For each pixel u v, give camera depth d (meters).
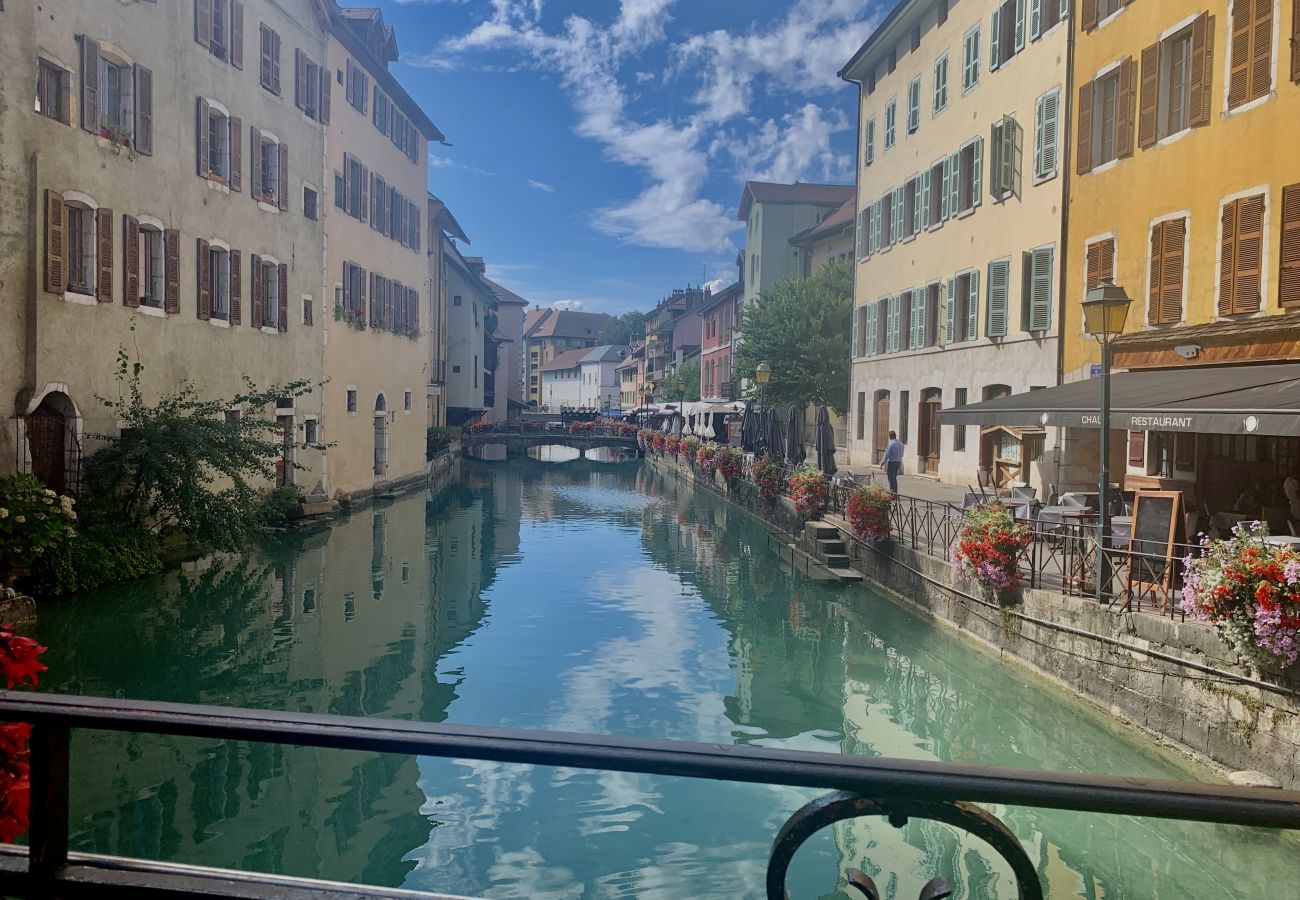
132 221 17.33
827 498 21.45
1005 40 22.31
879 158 31.75
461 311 65.75
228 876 1.71
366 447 31.66
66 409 15.79
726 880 6.54
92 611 13.87
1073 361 19.16
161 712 1.64
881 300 31.25
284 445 19.30
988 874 6.55
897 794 1.42
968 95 24.44
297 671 11.69
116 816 7.31
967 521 12.69
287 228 24.66
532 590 17.72
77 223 16.12
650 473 52.94
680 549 23.28
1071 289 19.19
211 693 10.57
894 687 11.43
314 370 26.47
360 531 25.03
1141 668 9.06
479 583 18.30
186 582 16.58
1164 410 10.58
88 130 16.03
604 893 6.32
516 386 101.50
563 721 10.11
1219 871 6.55
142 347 17.83
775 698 10.99
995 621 12.27
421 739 1.54
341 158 28.94
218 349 20.97
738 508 31.94
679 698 11.02
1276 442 13.42
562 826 7.38
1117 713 9.43
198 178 19.98
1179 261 15.53
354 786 8.08
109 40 16.62
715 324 65.38
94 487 15.84
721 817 7.60
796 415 28.84
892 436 22.45
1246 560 7.63
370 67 31.20
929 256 27.05
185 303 19.48
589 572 19.83
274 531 22.88
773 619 15.29
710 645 13.58
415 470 38.59
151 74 18.02
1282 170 13.20
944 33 26.08
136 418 16.78
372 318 32.06
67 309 15.53
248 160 22.41
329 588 17.05
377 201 32.66
